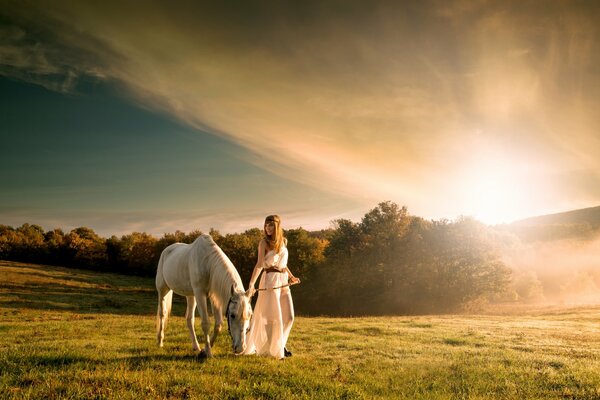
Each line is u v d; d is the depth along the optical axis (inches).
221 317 266.5
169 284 319.0
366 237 1876.2
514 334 525.7
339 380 232.1
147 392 189.3
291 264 2054.6
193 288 279.1
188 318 307.7
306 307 1871.3
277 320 274.5
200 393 191.2
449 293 1603.1
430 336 489.4
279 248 284.2
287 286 288.4
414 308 1647.4
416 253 1692.9
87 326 578.6
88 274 2669.8
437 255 1658.5
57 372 214.5
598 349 395.9
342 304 1796.3
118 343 360.8
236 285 259.6
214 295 268.1
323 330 555.5
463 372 266.1
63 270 2746.1
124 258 3125.0
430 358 321.4
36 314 1017.5
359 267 1763.0
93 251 3240.7
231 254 2246.6
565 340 472.4
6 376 206.8
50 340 403.2
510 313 1209.4
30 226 4015.8
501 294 1815.9
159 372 221.8
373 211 1910.7
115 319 789.9
